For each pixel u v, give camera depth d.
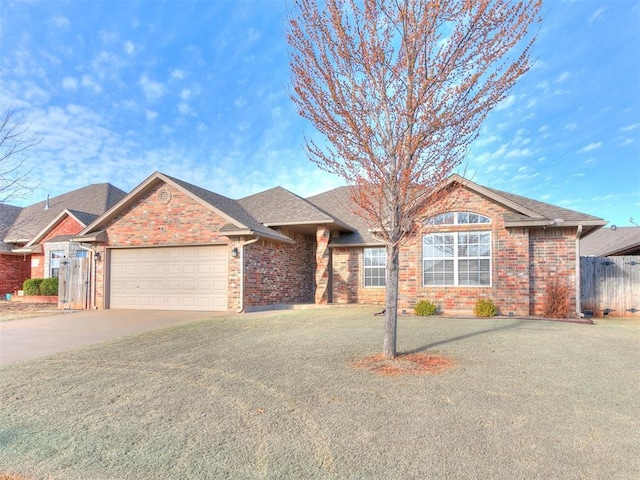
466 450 3.65
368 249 18.09
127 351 7.84
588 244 28.02
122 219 16.17
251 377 5.93
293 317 12.56
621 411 4.56
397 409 4.63
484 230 13.15
